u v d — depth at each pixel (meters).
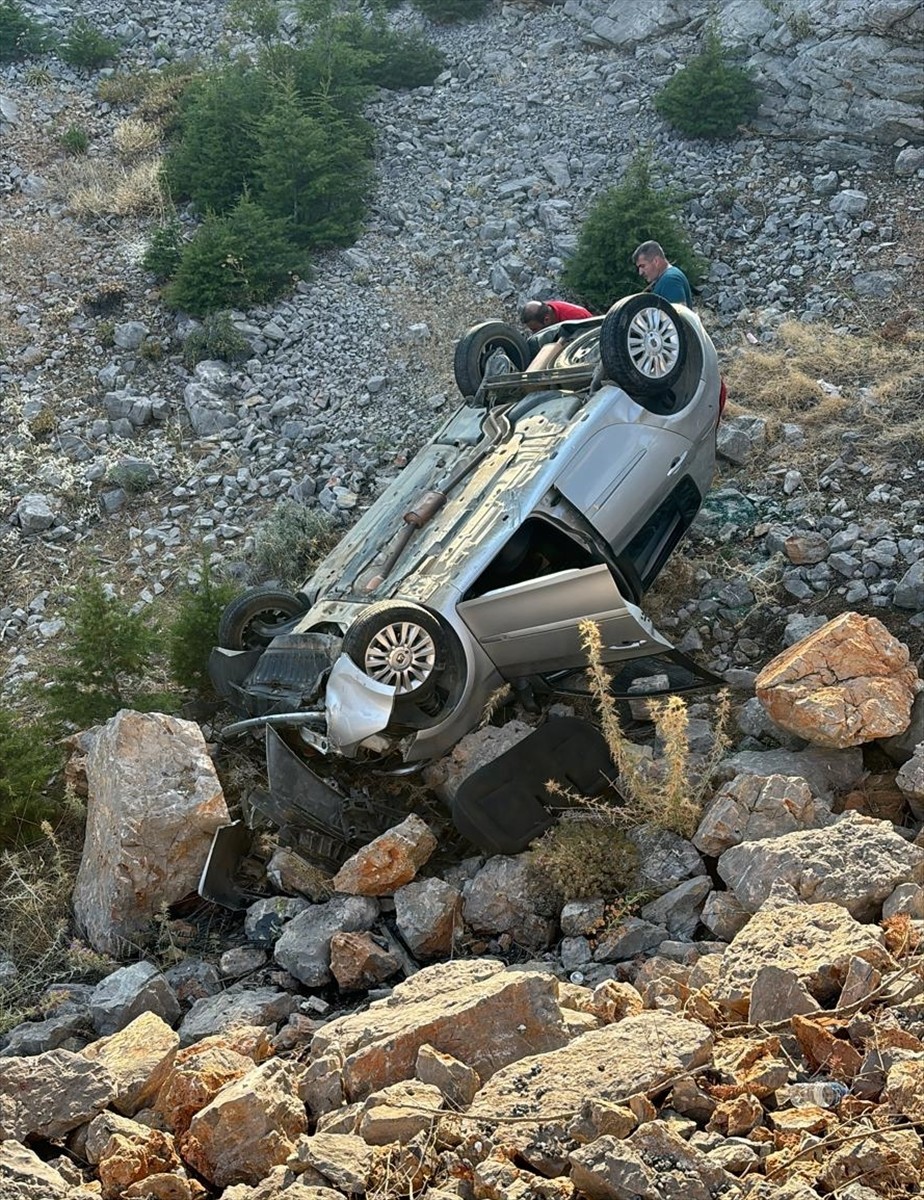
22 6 18.89
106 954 6.39
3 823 7.29
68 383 12.39
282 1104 4.14
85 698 8.19
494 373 8.34
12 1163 3.85
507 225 13.20
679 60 14.97
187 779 6.64
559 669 6.80
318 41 15.80
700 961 4.91
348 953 5.77
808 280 11.52
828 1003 4.36
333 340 12.23
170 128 16.22
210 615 8.45
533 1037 4.30
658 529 7.60
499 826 6.18
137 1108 4.59
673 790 5.93
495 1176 3.48
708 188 13.02
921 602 7.55
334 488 10.30
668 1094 3.85
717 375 7.91
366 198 14.26
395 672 6.45
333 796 6.57
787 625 7.79
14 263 14.02
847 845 5.24
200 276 12.68
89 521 10.88
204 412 11.57
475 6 17.31
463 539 6.89
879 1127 3.50
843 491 8.74
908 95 12.49
